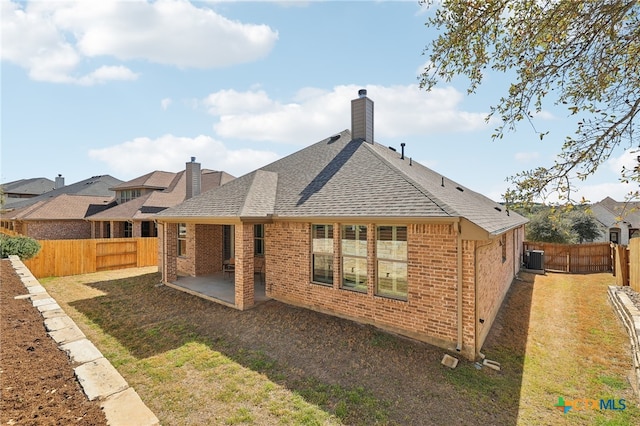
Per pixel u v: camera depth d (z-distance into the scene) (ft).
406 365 20.76
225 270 46.01
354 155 38.42
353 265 28.78
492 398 17.57
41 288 28.12
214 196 42.04
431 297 23.52
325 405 16.63
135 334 26.61
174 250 43.50
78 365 14.05
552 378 19.83
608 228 111.14
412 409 16.38
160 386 18.58
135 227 70.23
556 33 13.52
